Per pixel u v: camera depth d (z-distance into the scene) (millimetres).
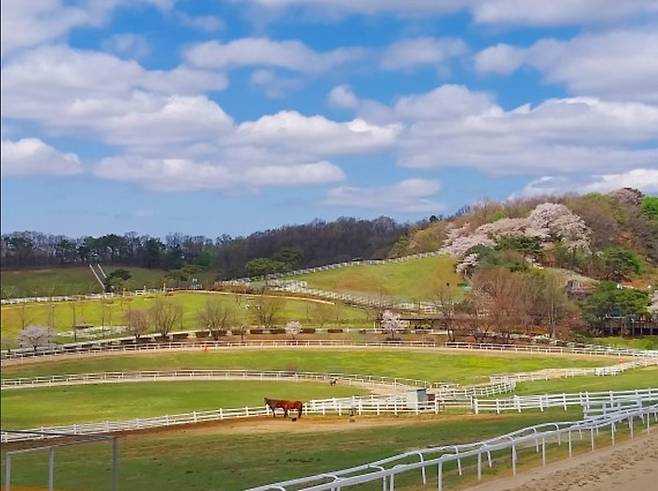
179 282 177625
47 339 116312
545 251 154625
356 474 26188
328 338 110312
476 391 59812
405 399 53531
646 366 70625
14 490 26531
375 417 51094
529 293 109812
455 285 159500
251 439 42125
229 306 133500
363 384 76375
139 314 118438
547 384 62156
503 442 24422
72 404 70188
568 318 110812
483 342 102875
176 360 97625
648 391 46406
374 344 101188
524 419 42438
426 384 73562
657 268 156125
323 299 146500
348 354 97438
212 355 99562
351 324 122750
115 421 57469
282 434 44312
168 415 59875
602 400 44688
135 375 86500
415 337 108875
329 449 34312
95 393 76438
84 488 28281
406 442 34625
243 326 120875
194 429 50406
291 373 84062
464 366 87500
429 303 141875
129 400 71688
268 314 126000
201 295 150500
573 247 151375
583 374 67625
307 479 16719
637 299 109000
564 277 131125
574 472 23766
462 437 35094
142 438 46844
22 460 38500
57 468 34438
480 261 148125
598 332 111625
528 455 27469
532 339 103750
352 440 37500
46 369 94188
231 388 77438
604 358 84875
